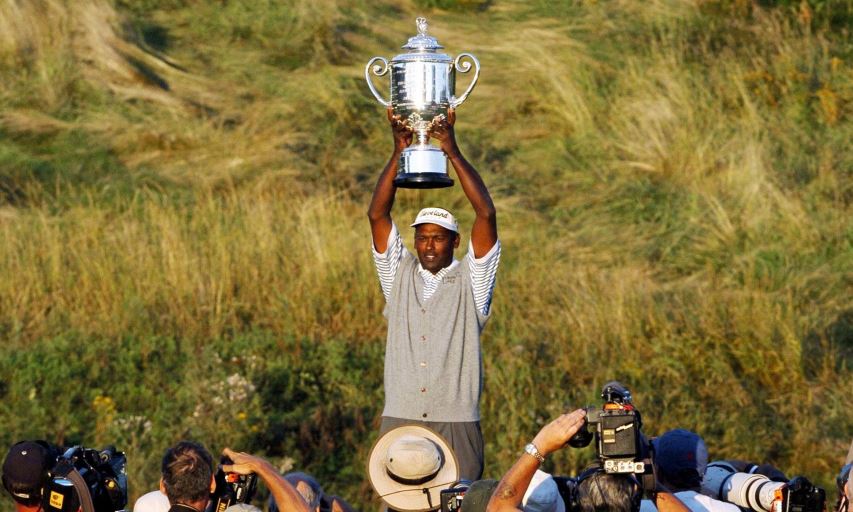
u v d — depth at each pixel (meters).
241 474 15.52
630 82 51.50
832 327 36.72
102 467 16.45
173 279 37.00
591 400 32.72
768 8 57.03
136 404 32.47
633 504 13.92
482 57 54.59
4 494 28.56
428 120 17.77
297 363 34.22
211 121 49.12
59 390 32.44
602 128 49.94
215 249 38.56
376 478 17.23
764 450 31.80
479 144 48.94
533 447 14.18
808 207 43.72
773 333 35.62
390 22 57.88
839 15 56.19
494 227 18.28
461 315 18.38
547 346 35.25
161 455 29.86
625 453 13.93
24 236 39.25
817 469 31.22
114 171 45.81
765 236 42.28
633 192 45.78
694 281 40.19
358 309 36.84
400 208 44.81
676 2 57.19
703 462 17.45
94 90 50.25
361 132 49.81
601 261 41.47
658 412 32.66
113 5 54.75
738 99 50.31
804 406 33.28
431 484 17.05
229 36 55.94
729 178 45.66
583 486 14.11
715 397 33.72
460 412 18.22
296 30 55.94
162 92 50.84
